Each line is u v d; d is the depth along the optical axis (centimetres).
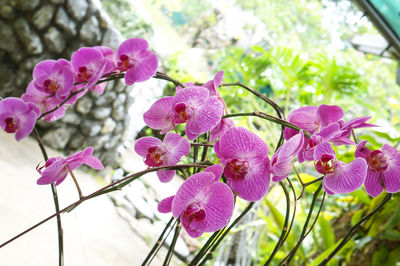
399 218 211
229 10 798
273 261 268
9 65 357
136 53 72
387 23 314
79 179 368
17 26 349
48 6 351
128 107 417
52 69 70
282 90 388
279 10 802
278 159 58
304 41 789
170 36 765
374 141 233
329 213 321
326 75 358
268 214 308
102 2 602
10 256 219
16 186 289
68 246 265
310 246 296
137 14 637
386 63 727
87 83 71
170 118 67
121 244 317
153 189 449
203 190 58
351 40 421
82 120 382
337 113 71
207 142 72
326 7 760
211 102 63
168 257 66
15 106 67
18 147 339
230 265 297
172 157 66
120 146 448
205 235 391
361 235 241
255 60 394
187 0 819
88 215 326
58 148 378
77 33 369
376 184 65
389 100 719
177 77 552
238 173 60
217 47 788
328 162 61
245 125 321
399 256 217
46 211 286
